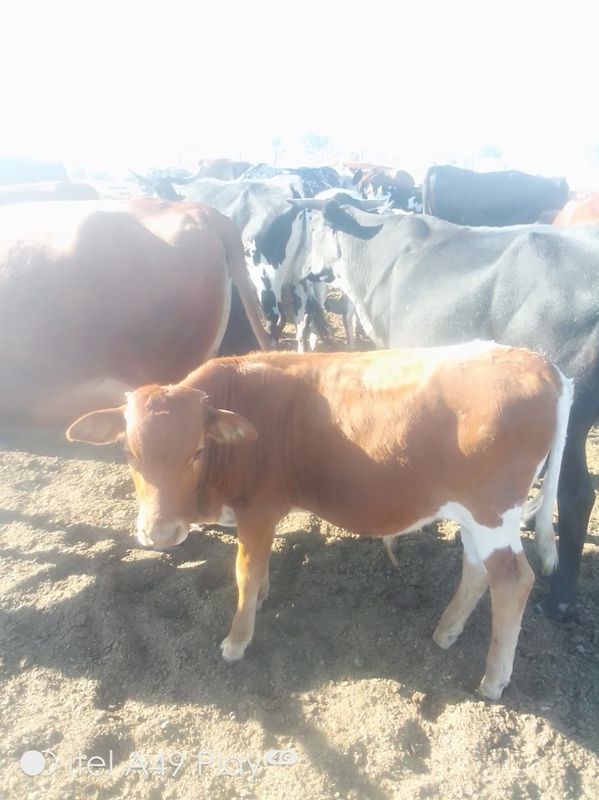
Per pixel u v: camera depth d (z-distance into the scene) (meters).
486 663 1.59
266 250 3.73
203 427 1.44
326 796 1.30
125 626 1.69
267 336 2.20
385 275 2.31
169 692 1.53
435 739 1.42
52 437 2.67
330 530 2.11
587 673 1.61
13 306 1.86
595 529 2.15
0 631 1.67
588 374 1.75
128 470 2.42
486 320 1.95
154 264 1.94
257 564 1.60
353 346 4.14
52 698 1.50
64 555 1.92
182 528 1.45
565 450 1.75
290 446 1.55
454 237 2.16
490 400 1.39
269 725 1.46
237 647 1.61
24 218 1.94
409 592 1.83
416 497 1.48
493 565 1.45
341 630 1.71
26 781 1.33
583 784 1.34
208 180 4.43
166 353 2.00
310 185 6.20
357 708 1.48
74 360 1.93
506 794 1.30
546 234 1.94
